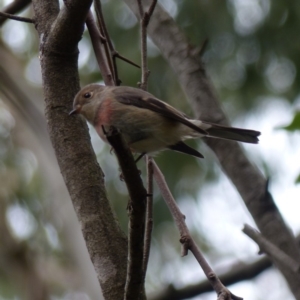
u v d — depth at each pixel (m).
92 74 15.78
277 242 7.13
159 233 15.55
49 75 6.54
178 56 8.98
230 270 9.55
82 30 6.37
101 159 15.84
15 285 14.70
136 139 7.88
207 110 8.37
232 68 15.69
